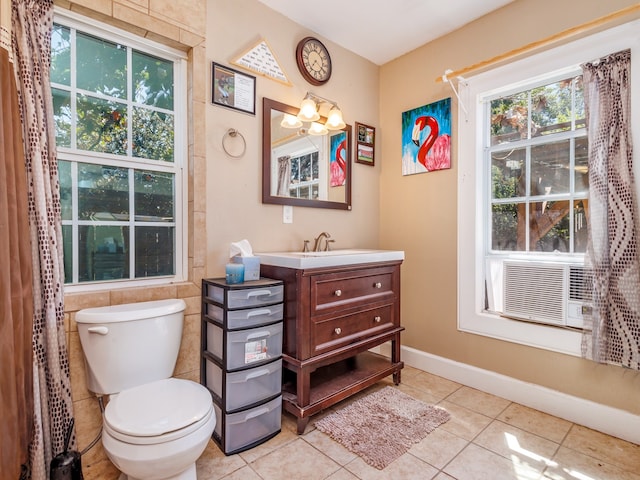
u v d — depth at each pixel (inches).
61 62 60.6
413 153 107.0
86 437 59.4
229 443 63.4
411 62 107.8
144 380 58.6
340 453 63.9
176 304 63.7
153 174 71.5
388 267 89.3
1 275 44.0
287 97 91.0
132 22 64.4
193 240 73.2
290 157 91.6
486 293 93.0
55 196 55.6
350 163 107.3
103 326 55.1
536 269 80.8
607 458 62.7
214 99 76.4
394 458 62.1
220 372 66.2
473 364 92.7
